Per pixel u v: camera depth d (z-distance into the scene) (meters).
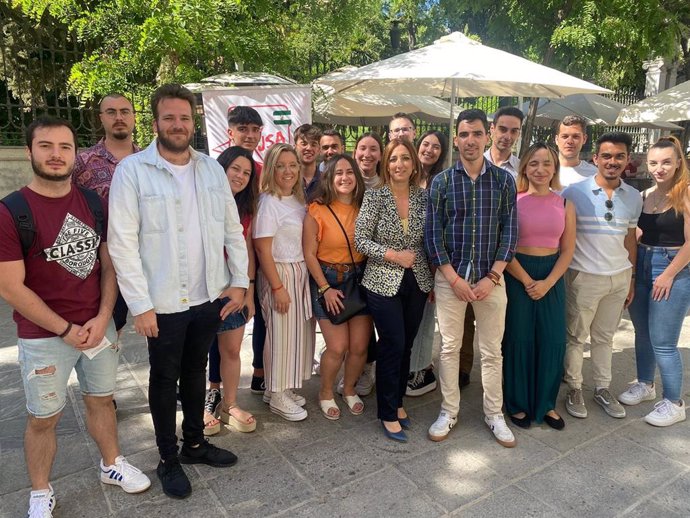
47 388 2.21
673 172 3.10
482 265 2.90
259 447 2.95
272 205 2.99
